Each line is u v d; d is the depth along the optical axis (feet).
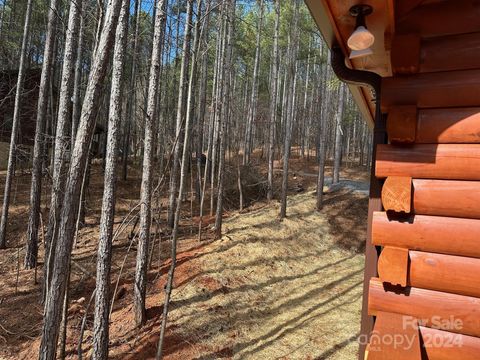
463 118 6.04
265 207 41.52
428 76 6.31
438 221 5.93
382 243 6.27
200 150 42.55
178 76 50.57
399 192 6.09
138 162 62.28
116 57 16.12
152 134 19.69
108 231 15.70
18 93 31.89
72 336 18.49
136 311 19.33
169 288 13.76
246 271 25.77
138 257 19.53
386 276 6.09
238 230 33.35
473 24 6.15
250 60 65.46
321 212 40.73
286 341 18.35
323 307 22.27
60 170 17.52
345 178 57.93
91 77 10.37
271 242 31.53
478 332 5.59
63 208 10.41
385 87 6.51
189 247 29.14
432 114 6.25
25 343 18.45
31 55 54.80
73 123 27.04
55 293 10.44
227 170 47.88
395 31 6.56
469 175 5.87
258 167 61.52
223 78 37.22
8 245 31.22
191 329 18.81
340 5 5.77
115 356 17.11
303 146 78.84
